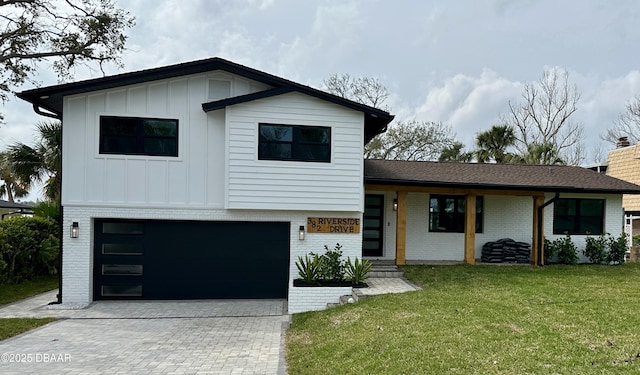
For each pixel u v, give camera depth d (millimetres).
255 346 7031
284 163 10523
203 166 10672
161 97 10570
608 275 11445
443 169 14742
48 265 13914
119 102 10438
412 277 11344
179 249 10867
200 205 10648
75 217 10312
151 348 6910
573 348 5379
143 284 10766
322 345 6488
